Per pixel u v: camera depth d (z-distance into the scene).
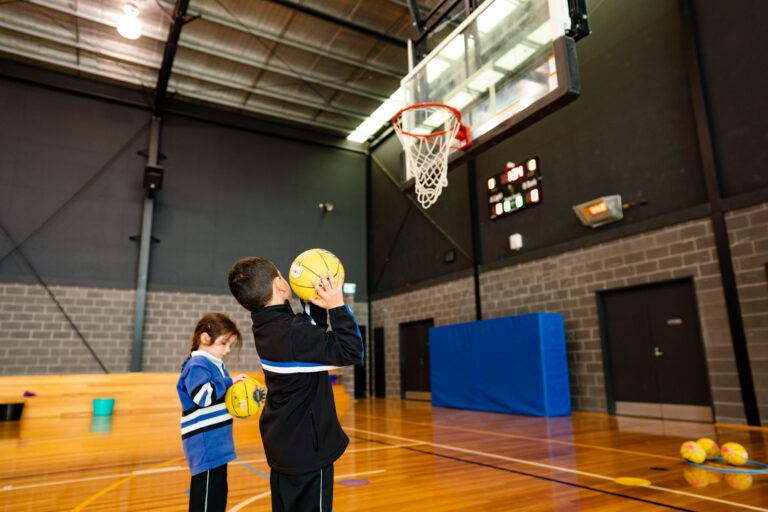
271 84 10.05
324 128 11.83
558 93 3.46
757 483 2.90
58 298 8.73
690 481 2.99
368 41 8.88
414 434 5.20
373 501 2.67
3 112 8.93
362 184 12.41
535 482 3.04
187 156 10.35
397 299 10.93
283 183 11.34
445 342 8.41
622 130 6.67
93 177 9.40
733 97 5.55
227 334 1.91
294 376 1.26
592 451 4.00
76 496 2.88
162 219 9.88
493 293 8.43
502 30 4.09
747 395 5.15
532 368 6.66
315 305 1.41
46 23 8.27
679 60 6.06
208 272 10.10
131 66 9.40
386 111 11.11
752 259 5.21
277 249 10.95
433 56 4.95
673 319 6.00
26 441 5.06
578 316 6.99
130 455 4.25
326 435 1.26
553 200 7.55
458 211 9.45
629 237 6.43
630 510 2.44
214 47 8.94
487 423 6.00
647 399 6.20
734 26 5.59
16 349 8.30
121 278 9.28
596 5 7.17
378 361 11.30
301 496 1.21
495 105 4.08
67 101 9.46
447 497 2.74
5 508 2.64
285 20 8.32
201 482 1.75
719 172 5.63
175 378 8.15
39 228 8.82
